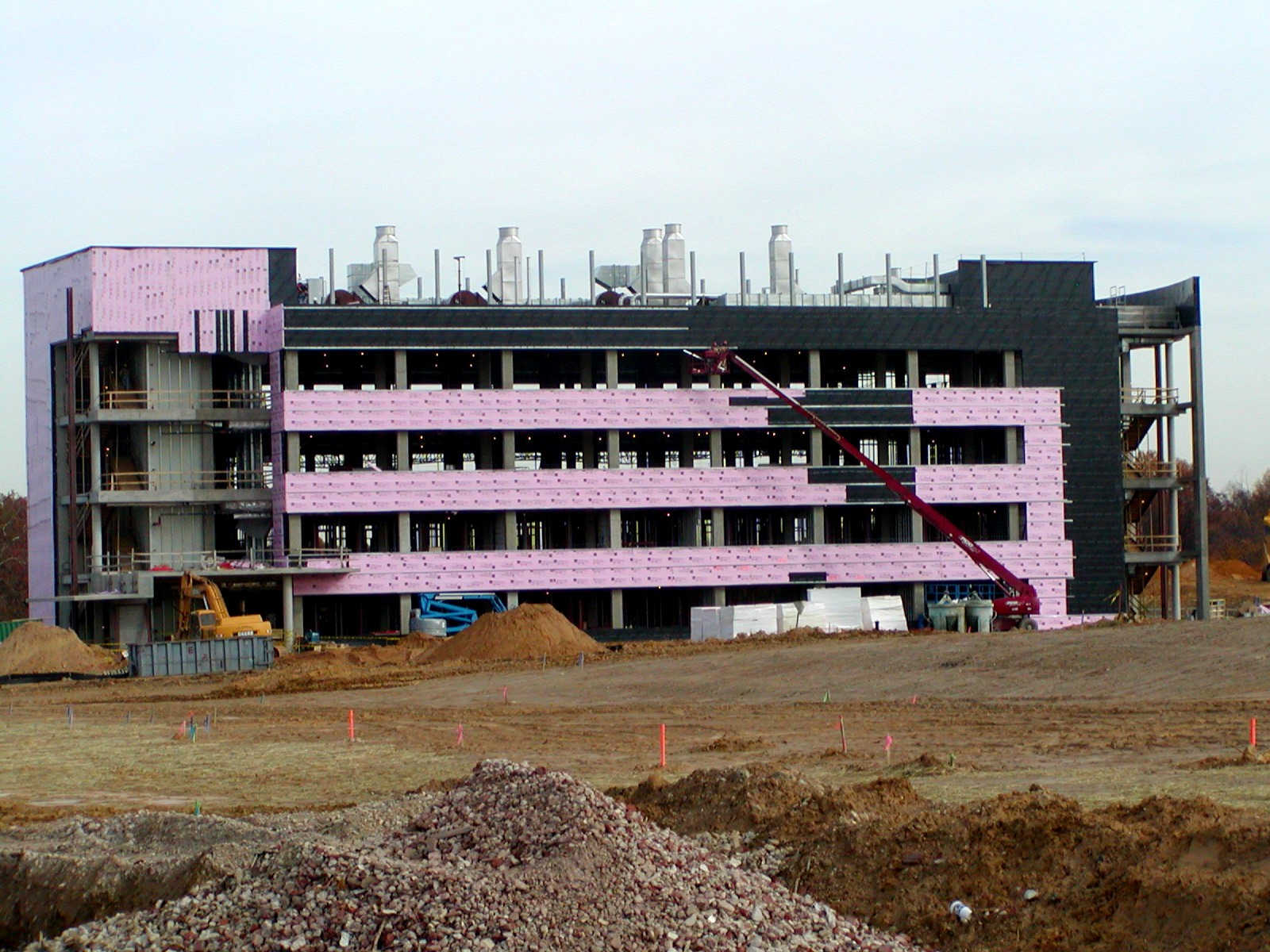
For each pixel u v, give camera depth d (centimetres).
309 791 3906
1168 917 1909
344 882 2017
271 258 10744
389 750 4753
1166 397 11925
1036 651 6519
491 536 11300
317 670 8225
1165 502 12469
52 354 10769
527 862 2111
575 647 8825
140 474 10438
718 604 10969
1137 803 2461
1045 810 2223
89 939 2041
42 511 10831
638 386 12412
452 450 11956
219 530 11325
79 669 8919
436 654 8912
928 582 11106
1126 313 11581
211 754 4747
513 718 5847
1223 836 2003
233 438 11381
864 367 11981
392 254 11044
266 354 10606
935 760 3738
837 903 2205
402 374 10569
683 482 10862
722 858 2342
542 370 12012
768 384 10631
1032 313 11325
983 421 11175
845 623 9800
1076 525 11344
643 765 4197
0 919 2486
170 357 10688
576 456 12206
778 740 4738
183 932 2005
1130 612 11356
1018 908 2048
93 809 3647
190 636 9200
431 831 2270
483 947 1869
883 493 11044
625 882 2048
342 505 10394
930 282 11962
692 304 11369
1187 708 5016
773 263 11575
